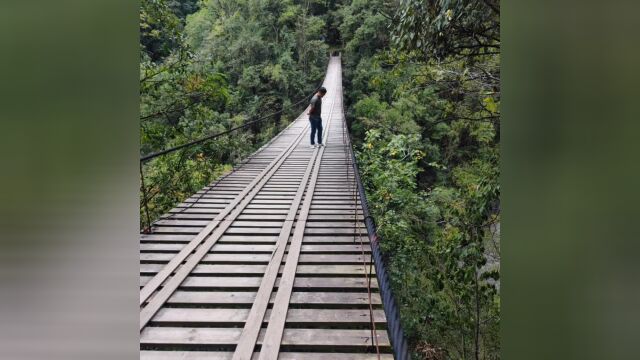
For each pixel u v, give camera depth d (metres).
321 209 4.68
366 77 22.62
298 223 4.11
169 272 2.99
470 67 4.59
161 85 6.35
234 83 22.81
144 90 6.15
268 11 25.98
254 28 24.64
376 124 13.15
